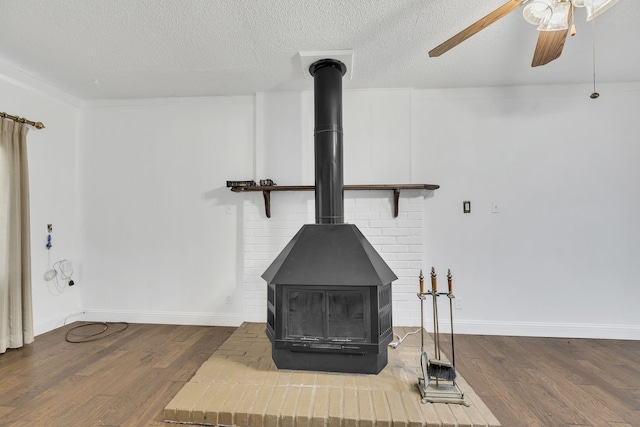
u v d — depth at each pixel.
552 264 2.92
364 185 2.84
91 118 3.28
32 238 2.85
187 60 2.51
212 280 3.21
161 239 3.25
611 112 2.87
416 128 3.05
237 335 2.74
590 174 2.89
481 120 3.00
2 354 2.47
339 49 2.34
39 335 2.87
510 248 2.96
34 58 2.46
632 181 2.85
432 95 3.04
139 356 2.45
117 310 3.26
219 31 2.12
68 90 3.06
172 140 3.26
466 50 2.36
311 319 2.07
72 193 3.23
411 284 2.97
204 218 3.22
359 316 2.03
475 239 2.99
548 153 2.93
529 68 2.63
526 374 2.18
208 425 1.68
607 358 2.43
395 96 3.04
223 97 3.22
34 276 2.87
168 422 1.69
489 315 2.96
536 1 1.41
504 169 2.97
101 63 2.55
